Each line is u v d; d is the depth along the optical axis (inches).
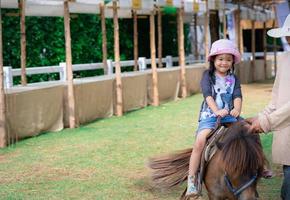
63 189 295.7
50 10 541.3
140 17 728.3
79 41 741.9
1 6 468.8
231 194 189.6
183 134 448.5
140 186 299.3
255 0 918.4
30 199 278.5
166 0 620.7
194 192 206.7
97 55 771.4
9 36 674.8
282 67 213.8
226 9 818.8
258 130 195.9
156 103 625.6
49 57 716.0
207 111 216.5
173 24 930.7
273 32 212.2
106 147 400.2
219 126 206.7
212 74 218.4
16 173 330.6
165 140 424.5
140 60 706.2
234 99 216.5
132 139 429.1
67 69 480.4
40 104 449.7
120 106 552.7
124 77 571.5
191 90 734.5
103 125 496.7
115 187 298.0
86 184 304.8
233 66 220.7
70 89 479.5
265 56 996.6
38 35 695.7
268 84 886.4
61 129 474.6
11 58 681.6
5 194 287.9
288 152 211.3
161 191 287.3
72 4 537.0
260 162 184.7
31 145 410.3
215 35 880.3
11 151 391.2
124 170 334.3
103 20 605.6
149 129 472.7
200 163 208.4
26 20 681.6
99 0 559.8
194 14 821.9
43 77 688.4
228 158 187.2
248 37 1279.5
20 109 427.2
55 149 395.2
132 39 847.7
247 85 868.6
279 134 213.0
